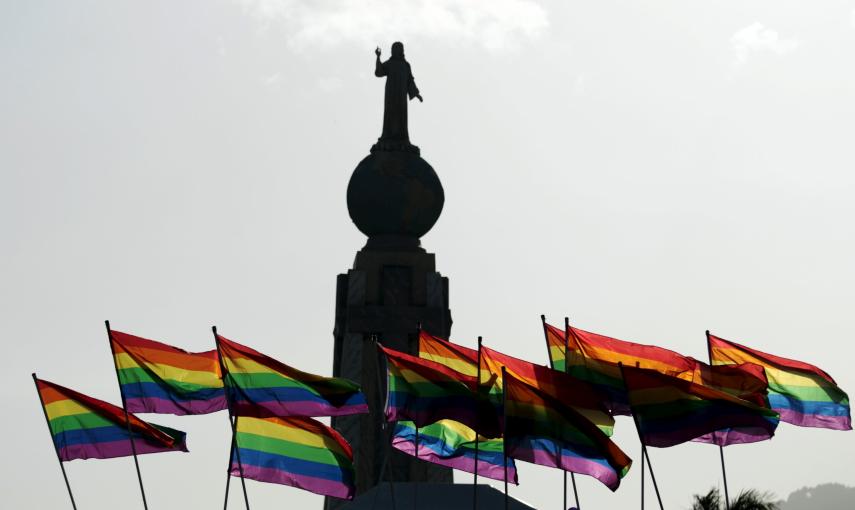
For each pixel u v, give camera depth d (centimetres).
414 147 10650
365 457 9906
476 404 6712
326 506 9506
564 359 7500
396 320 10200
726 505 6850
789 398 7519
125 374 6619
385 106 10750
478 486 7756
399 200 10438
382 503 7638
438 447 7325
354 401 6569
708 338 7625
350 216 10644
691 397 6444
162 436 6775
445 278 10538
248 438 6731
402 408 6700
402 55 10819
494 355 6781
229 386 6481
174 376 6675
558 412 6375
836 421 7512
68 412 6675
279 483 6712
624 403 7188
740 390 7131
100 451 6688
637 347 7225
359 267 10338
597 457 6359
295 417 6681
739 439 6938
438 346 7494
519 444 6384
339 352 10450
